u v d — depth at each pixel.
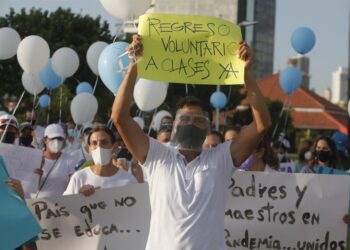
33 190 6.89
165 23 4.63
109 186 6.43
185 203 4.27
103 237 6.35
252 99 4.47
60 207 6.33
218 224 4.33
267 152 7.27
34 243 5.71
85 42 39.47
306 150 9.78
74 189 6.45
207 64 4.59
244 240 6.52
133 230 6.37
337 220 6.50
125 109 4.43
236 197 6.53
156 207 4.38
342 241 6.50
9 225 5.41
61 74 13.25
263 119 4.43
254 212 6.51
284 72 15.09
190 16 4.66
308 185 6.51
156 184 4.41
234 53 4.61
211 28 4.65
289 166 9.87
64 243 6.35
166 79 4.55
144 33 4.61
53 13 40.00
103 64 8.50
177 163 4.41
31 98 28.55
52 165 7.41
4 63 34.84
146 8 8.36
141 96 10.62
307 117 88.06
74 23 39.94
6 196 5.52
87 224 6.35
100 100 30.53
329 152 8.20
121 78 8.41
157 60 4.57
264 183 6.53
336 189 6.50
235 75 4.56
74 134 14.68
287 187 6.51
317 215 6.50
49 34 38.72
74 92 36.22
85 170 6.55
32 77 13.80
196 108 4.55
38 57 10.89
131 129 4.45
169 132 8.53
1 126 7.43
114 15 8.47
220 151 4.49
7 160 6.81
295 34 14.23
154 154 4.45
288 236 6.51
